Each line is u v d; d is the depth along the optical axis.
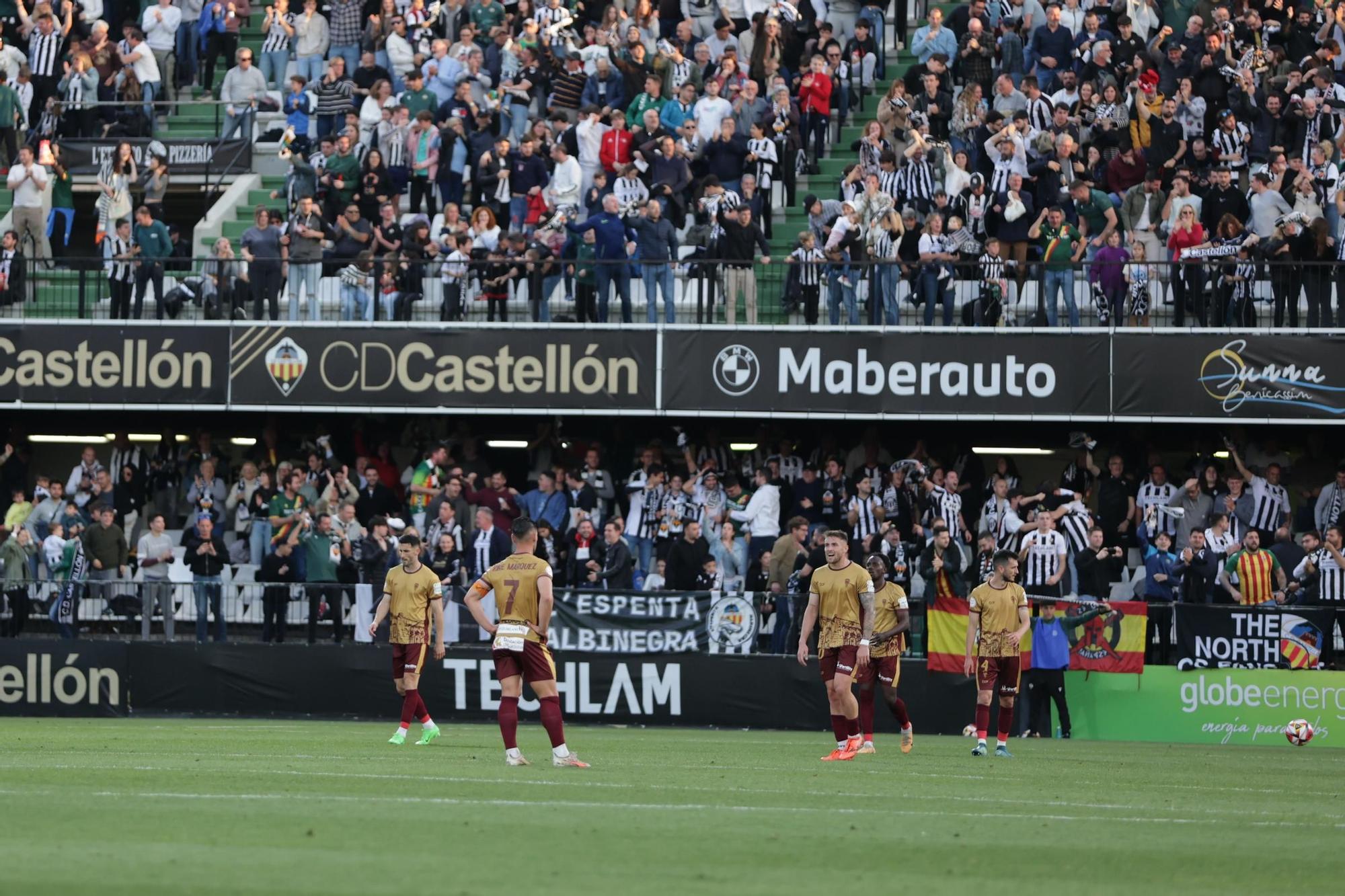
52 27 106.19
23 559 83.94
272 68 108.31
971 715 75.62
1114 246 86.25
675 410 86.12
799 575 77.94
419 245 90.44
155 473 93.12
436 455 87.19
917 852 30.30
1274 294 83.50
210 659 78.50
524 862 27.70
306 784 40.72
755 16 101.62
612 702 77.44
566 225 88.62
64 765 46.12
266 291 89.06
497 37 102.81
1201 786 47.91
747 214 87.62
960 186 90.56
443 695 77.69
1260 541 83.00
